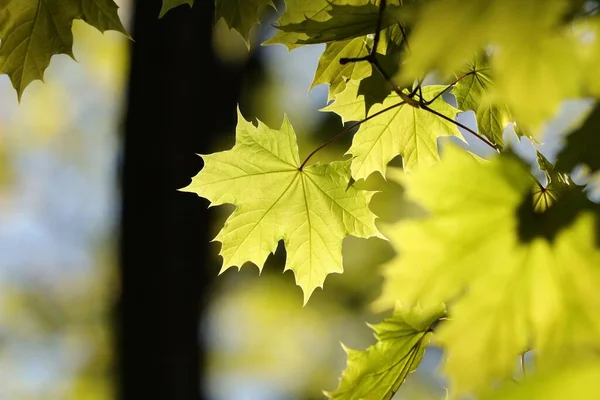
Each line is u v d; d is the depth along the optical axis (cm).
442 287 154
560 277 154
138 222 312
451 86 168
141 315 312
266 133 172
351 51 170
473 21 151
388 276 155
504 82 152
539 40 149
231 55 463
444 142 154
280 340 595
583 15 149
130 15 333
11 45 171
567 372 142
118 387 318
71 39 172
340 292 561
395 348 167
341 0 169
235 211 173
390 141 173
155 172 311
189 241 321
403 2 167
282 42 170
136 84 316
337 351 593
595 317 154
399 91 165
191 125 322
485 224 154
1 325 593
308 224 173
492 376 154
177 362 316
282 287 556
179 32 317
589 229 153
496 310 154
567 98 151
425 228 154
